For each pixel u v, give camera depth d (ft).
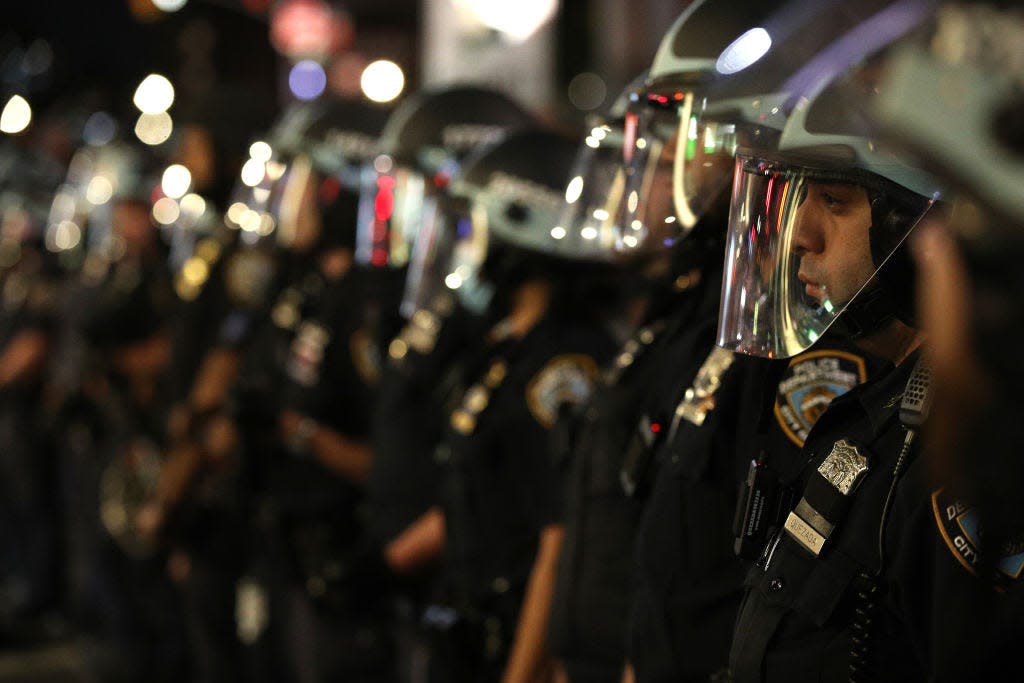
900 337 14.49
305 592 33.30
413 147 31.89
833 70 13.64
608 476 19.89
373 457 29.94
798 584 14.30
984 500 9.61
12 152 61.62
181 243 43.60
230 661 40.09
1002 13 8.66
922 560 13.34
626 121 18.15
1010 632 12.44
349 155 34.47
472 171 25.94
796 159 13.79
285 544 33.78
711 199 16.87
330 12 73.05
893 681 13.80
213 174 43.16
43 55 70.85
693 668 17.21
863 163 13.19
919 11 9.23
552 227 24.26
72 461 50.49
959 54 8.86
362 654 31.04
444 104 32.09
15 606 56.49
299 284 35.14
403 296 32.71
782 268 14.29
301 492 33.55
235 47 73.67
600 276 24.06
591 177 20.27
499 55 45.65
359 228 33.88
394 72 48.11
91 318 46.50
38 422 55.77
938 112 8.92
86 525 47.65
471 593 24.09
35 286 56.13
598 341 23.90
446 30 46.70
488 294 26.32
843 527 14.14
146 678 45.37
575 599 20.18
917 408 13.43
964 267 9.10
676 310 20.13
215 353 38.42
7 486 56.59
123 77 81.82
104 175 50.49
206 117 43.65
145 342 46.39
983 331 9.03
